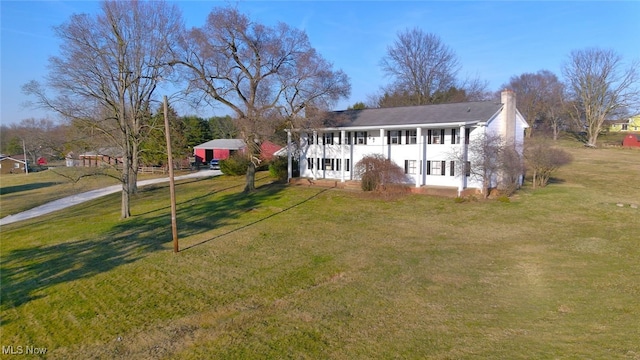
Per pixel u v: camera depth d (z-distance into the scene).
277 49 27.41
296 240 16.38
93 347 8.27
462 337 7.59
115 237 18.16
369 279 11.40
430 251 14.08
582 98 62.59
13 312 10.36
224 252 14.98
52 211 28.27
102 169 24.94
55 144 23.12
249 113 28.08
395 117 28.62
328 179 31.80
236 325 8.82
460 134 24.77
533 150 27.08
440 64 53.91
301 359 7.11
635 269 11.17
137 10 26.38
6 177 58.09
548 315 8.38
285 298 10.30
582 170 37.47
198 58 27.39
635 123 85.44
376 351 7.24
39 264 14.59
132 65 27.05
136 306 10.32
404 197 24.69
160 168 53.16
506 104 25.73
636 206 20.05
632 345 6.79
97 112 24.23
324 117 29.00
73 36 22.47
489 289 10.22
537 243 14.45
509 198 22.91
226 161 41.50
